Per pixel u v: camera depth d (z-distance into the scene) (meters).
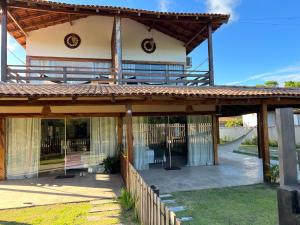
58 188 7.36
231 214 5.07
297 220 1.33
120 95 6.43
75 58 10.98
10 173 8.84
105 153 9.91
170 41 12.11
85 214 5.16
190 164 10.66
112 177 8.84
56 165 9.40
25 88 7.06
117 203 5.86
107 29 11.35
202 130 10.90
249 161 11.80
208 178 8.27
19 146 9.02
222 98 7.36
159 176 8.65
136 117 10.16
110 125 9.99
